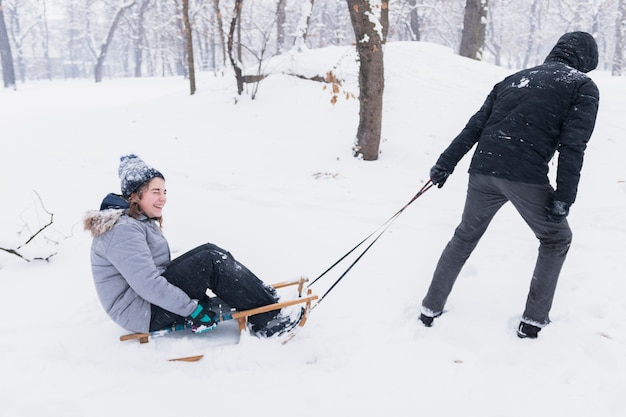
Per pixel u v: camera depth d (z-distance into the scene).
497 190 2.92
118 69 87.12
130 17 52.22
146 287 2.66
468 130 3.12
